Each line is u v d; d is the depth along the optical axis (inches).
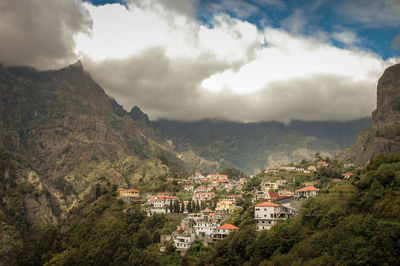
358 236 4877.0
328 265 4682.6
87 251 7810.0
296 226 6102.4
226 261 6072.8
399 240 4493.1
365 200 5807.1
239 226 7741.1
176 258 7037.4
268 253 5826.8
